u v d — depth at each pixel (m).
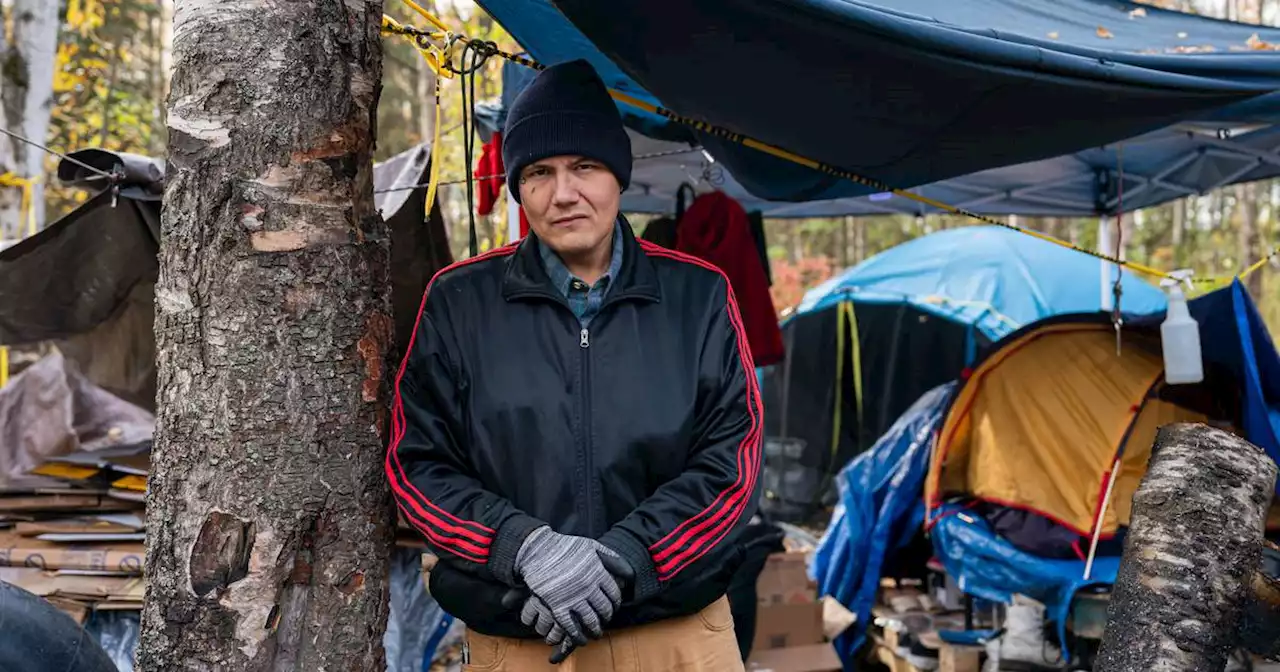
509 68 2.90
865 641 4.12
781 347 3.53
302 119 1.41
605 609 1.36
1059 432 3.49
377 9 1.54
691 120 2.45
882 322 6.72
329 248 1.43
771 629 3.49
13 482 3.02
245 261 1.37
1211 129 3.22
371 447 1.49
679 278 1.64
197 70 1.39
